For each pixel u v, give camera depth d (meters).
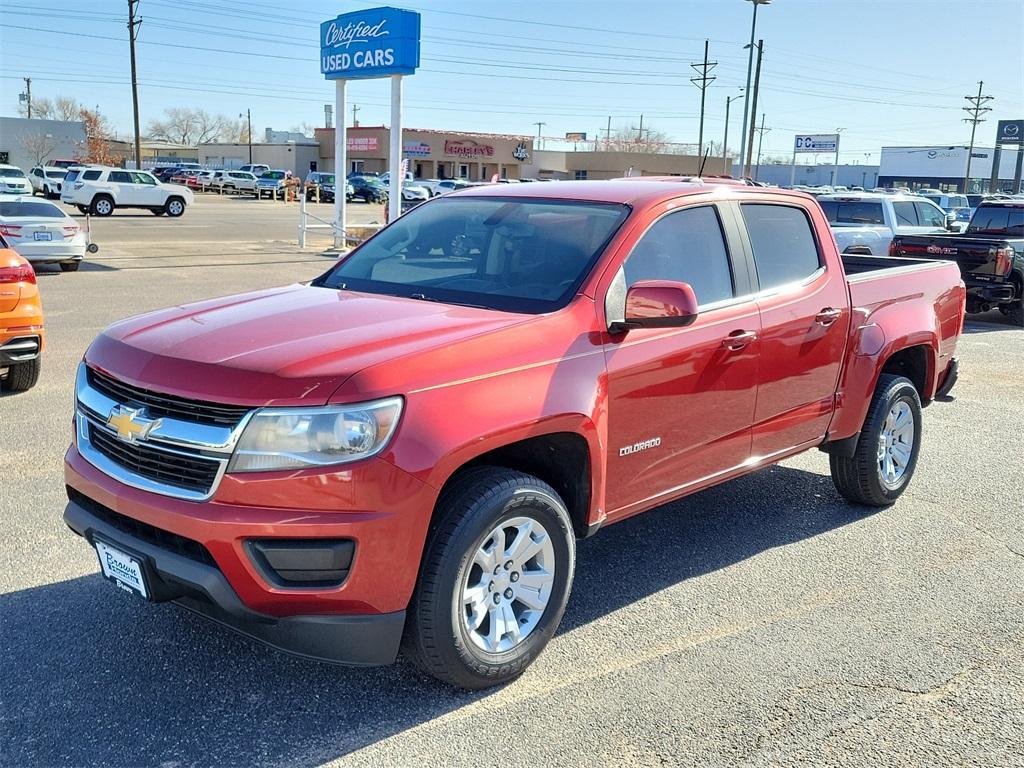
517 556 3.48
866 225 14.84
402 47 19.78
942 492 6.04
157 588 3.23
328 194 57.69
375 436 3.01
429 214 4.80
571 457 3.73
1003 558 4.93
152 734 3.17
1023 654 3.87
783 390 4.71
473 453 3.21
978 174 99.94
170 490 3.11
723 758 3.11
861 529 5.34
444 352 3.25
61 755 3.04
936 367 5.98
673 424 4.09
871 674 3.68
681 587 4.49
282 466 2.97
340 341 3.28
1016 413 8.30
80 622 3.93
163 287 15.26
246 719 3.27
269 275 17.64
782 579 4.61
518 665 3.52
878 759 3.12
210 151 103.62
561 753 3.12
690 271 4.26
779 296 4.68
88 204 35.38
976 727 3.32
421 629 3.24
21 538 4.81
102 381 3.50
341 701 3.40
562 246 4.06
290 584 3.02
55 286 15.05
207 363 3.15
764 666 3.73
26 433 6.66
